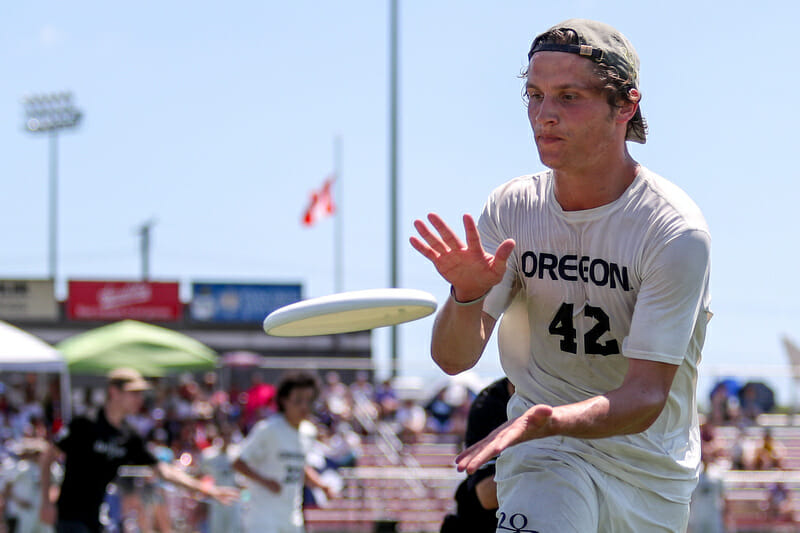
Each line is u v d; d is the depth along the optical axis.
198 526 9.87
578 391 2.66
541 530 2.49
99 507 6.58
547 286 2.59
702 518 10.97
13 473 9.85
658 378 2.38
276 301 26.53
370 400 16.73
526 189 2.65
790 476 12.66
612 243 2.46
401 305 2.69
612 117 2.40
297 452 7.27
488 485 3.46
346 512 13.20
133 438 6.71
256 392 15.64
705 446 11.20
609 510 2.60
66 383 13.66
